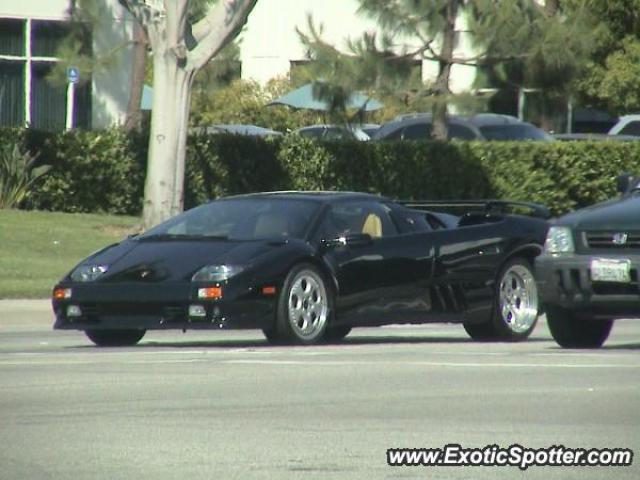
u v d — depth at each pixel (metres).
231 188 91.31
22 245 73.38
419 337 49.72
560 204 96.62
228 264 41.78
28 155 87.31
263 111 141.88
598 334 43.31
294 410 29.33
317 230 44.00
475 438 26.22
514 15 97.00
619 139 111.06
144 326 42.06
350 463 24.12
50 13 108.94
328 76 95.06
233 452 25.02
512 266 47.38
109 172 89.19
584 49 97.88
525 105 101.06
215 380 33.69
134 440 26.11
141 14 77.50
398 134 111.81
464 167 94.88
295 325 42.62
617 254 40.53
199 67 78.62
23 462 24.23
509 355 39.69
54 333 51.16
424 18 97.12
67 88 108.75
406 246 45.12
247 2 78.19
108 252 44.25
